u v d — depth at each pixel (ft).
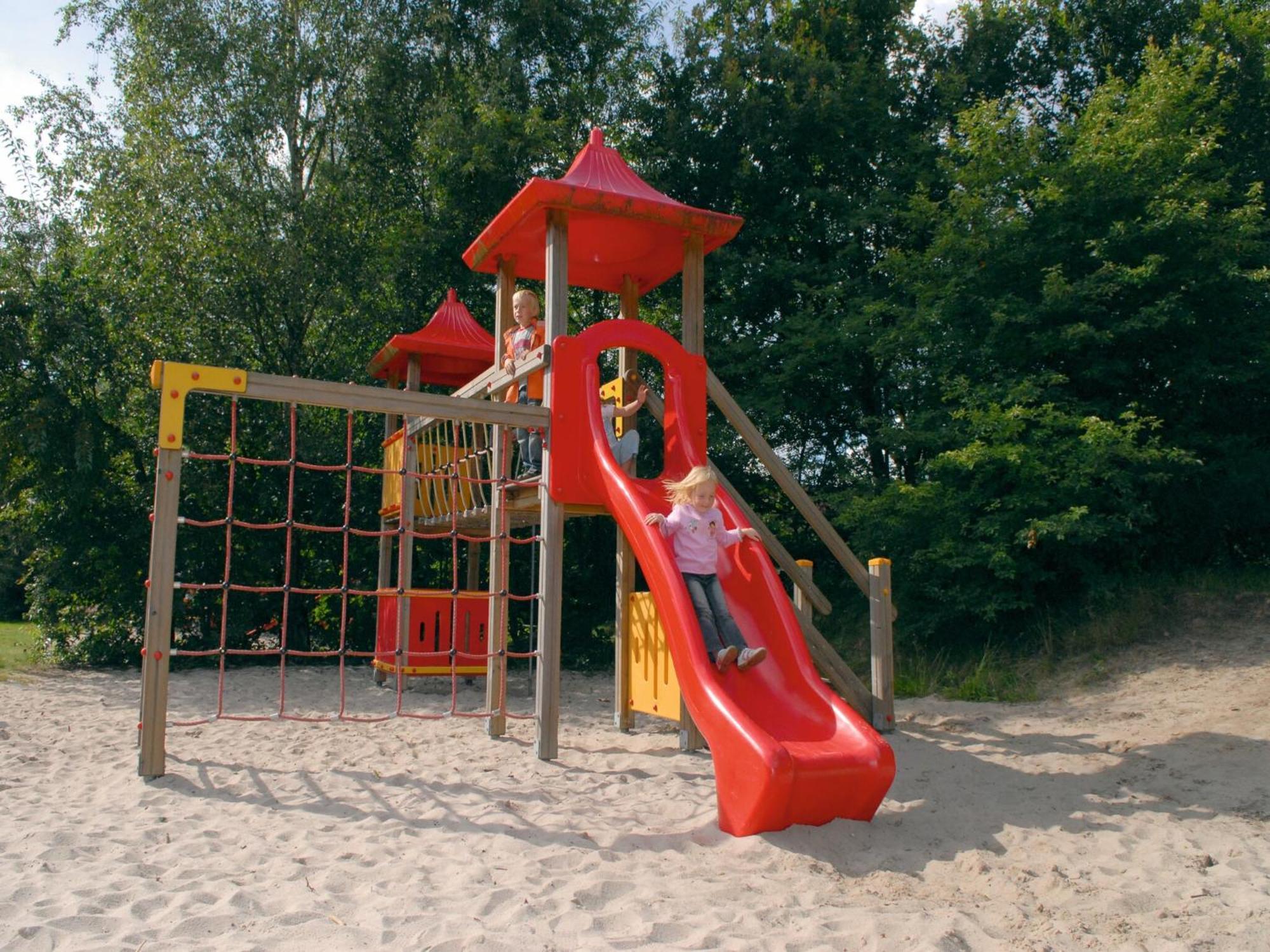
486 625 40.29
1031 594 39.50
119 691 39.75
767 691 19.20
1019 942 11.67
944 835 17.01
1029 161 44.19
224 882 13.64
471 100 55.77
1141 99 43.11
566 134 57.00
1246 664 31.55
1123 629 36.86
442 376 44.86
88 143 52.75
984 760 23.50
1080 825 17.39
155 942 11.35
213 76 53.47
